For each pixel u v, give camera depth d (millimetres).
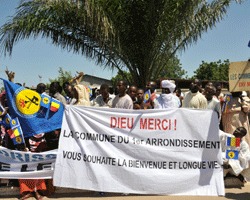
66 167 5883
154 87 8773
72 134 5953
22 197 5844
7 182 6520
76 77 6883
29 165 6000
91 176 5895
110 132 5988
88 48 12859
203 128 6090
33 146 6141
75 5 11047
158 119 6066
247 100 7285
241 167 6496
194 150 6066
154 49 12695
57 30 12281
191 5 11750
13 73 6531
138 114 6043
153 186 5949
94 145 5961
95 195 6098
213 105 6934
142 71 12984
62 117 6176
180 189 5984
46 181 6141
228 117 7484
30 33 11570
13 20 11461
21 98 5992
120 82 6613
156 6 11852
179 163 6027
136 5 11922
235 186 6684
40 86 6441
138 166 5973
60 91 7676
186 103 7137
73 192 6258
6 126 6285
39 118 6066
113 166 5938
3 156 6020
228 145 6180
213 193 5965
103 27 11062
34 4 11422
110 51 12484
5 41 11516
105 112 6023
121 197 5945
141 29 12422
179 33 12453
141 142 6020
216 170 6047
